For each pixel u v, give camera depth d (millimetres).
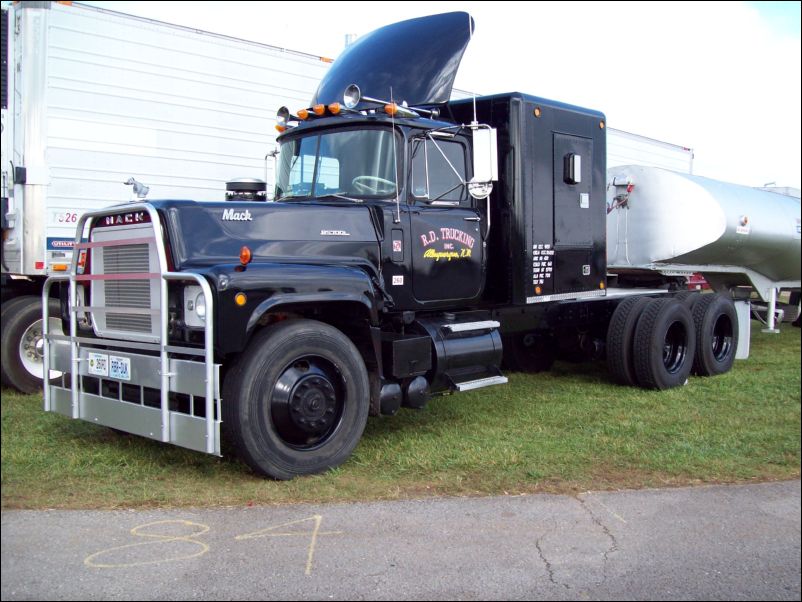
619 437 6137
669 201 9297
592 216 7801
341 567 3705
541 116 7109
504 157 6898
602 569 3779
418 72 6410
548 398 7738
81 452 5426
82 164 7531
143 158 8008
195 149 8469
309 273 5051
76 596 3354
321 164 6266
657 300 8359
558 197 7336
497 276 6938
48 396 5727
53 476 4898
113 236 5371
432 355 6051
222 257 5020
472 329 6379
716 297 9305
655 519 4445
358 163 6102
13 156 7324
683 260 9422
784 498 4844
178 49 8273
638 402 7586
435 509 4492
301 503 4535
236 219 5250
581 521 4379
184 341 4836
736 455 5730
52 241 7336
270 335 4887
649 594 3535
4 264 7566
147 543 3922
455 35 6484
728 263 10375
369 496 4676
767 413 7168
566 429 6406
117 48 7785
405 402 5797
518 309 7328
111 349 5324
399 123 6039
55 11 7328
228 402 4805
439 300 6320
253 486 4805
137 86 7949
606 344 8453
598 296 7926
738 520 4465
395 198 6027
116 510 4355
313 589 3480
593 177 7820
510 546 4004
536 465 5340
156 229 4824
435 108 6723
